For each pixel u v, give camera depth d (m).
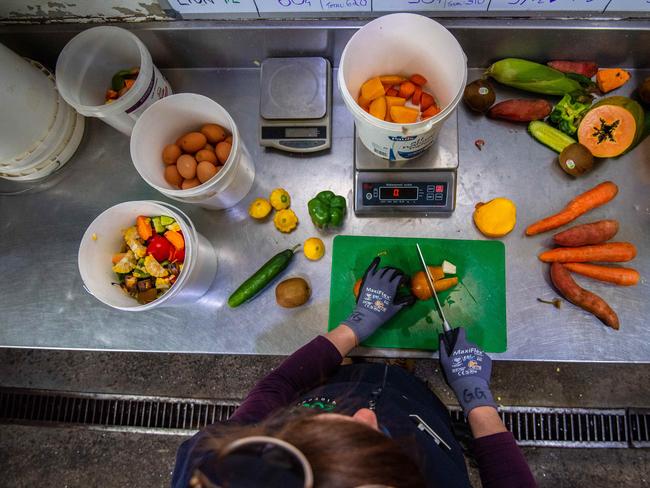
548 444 1.61
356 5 1.12
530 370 1.64
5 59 1.09
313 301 1.25
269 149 1.32
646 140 1.26
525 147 1.28
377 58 1.12
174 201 1.33
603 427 1.61
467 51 1.25
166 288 1.19
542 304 1.21
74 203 1.35
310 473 0.48
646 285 1.21
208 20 1.19
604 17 1.13
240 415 0.86
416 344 1.20
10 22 1.21
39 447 1.74
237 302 1.22
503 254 1.24
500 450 0.95
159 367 1.75
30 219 1.35
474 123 1.30
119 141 1.37
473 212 1.26
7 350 1.78
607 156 1.23
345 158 1.30
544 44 1.21
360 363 1.13
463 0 1.09
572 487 1.60
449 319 1.22
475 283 1.23
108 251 1.18
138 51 1.24
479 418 1.03
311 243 1.23
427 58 1.11
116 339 1.27
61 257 1.32
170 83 1.36
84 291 1.30
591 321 1.20
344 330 1.12
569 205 1.21
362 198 1.23
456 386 1.10
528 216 1.26
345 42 1.24
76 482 1.72
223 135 1.20
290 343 1.24
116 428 1.73
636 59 1.25
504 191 1.27
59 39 1.25
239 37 1.23
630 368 1.62
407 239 1.26
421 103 1.17
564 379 1.63
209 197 1.19
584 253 1.19
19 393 1.77
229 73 1.36
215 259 1.27
